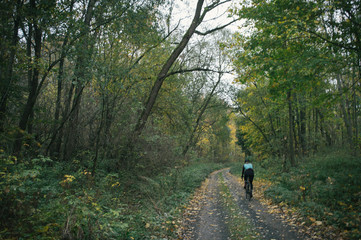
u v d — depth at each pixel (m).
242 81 9.55
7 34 5.62
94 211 5.18
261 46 9.26
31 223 3.74
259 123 21.19
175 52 11.55
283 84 8.94
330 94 9.63
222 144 51.00
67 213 4.22
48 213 4.09
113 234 4.49
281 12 8.39
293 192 8.03
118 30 8.82
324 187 7.21
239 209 7.75
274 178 12.43
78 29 7.73
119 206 6.55
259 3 9.04
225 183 15.42
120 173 9.37
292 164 13.40
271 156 19.02
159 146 11.98
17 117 6.96
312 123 20.62
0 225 3.55
